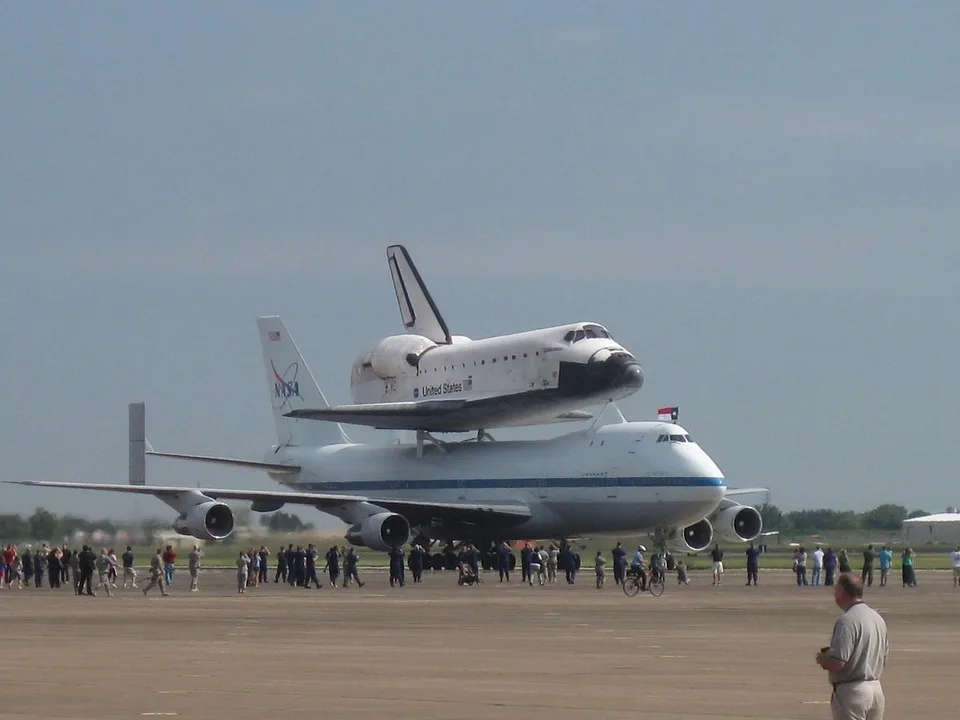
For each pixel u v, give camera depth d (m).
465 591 113.75
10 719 36.16
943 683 45.16
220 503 140.88
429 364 154.00
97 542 183.50
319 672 47.94
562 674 47.44
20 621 75.94
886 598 102.38
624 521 138.25
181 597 105.69
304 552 125.38
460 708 38.59
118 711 37.75
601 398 140.12
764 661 52.16
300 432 177.88
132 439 179.50
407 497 156.88
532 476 144.38
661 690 42.84
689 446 135.75
